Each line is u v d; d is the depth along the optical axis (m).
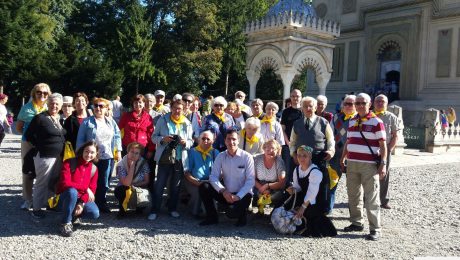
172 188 7.09
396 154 17.16
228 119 8.04
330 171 7.26
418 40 25.55
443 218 7.41
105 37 39.16
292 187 6.48
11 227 6.13
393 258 5.32
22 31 31.39
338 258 5.26
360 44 28.83
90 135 6.94
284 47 14.20
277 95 42.03
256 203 7.65
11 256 5.00
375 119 6.20
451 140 19.61
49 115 6.71
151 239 5.80
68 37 33.31
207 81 41.72
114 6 39.16
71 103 7.47
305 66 14.84
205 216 7.06
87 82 32.28
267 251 5.45
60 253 5.16
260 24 14.92
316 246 5.71
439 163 14.96
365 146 6.20
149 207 7.65
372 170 6.16
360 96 6.28
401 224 7.01
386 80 27.73
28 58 31.86
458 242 6.05
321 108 7.94
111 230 6.18
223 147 7.82
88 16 39.94
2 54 30.95
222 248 5.50
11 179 9.61
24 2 31.91
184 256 5.18
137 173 7.01
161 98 10.07
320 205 6.23
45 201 6.75
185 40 38.88
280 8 15.76
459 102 23.47
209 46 38.34
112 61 34.88
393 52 27.25
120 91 34.44
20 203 7.54
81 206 6.21
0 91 31.69
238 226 6.58
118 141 7.50
